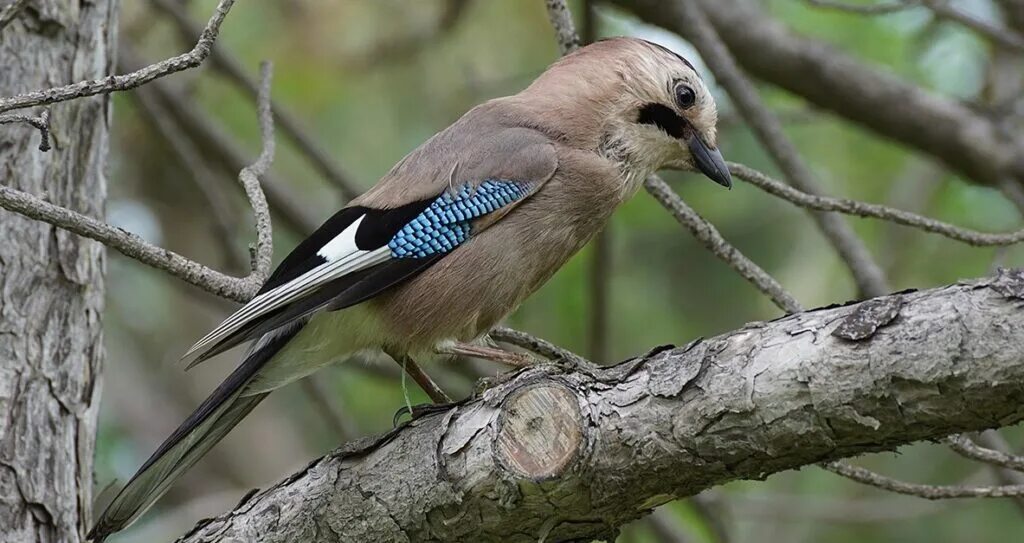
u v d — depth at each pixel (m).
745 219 15.65
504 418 6.37
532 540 6.64
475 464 6.49
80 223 7.00
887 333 5.68
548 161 9.09
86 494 8.30
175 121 13.88
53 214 6.92
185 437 7.95
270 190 13.74
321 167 13.30
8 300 8.14
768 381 5.89
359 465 6.95
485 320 9.09
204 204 15.74
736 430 5.97
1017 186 13.27
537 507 6.40
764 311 15.51
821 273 14.89
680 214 8.89
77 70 8.81
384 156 15.96
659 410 6.12
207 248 17.09
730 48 13.70
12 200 6.81
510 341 9.08
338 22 15.15
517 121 9.42
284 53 15.25
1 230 8.21
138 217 16.83
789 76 13.66
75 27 8.86
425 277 8.75
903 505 12.99
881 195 15.16
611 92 9.55
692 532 13.54
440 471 6.60
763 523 15.03
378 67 15.42
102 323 8.70
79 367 8.36
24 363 8.09
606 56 9.71
